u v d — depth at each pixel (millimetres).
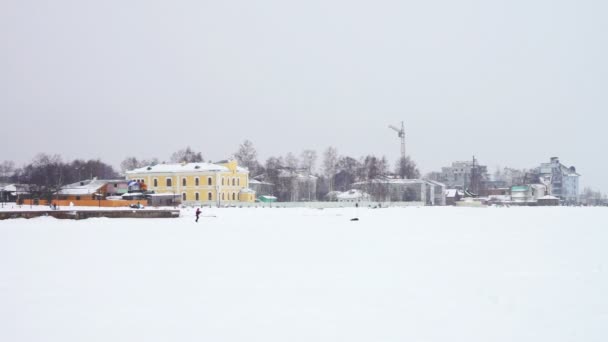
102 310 21953
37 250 41281
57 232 58969
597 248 41969
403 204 174000
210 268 31922
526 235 54688
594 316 20766
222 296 24328
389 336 18500
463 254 38375
